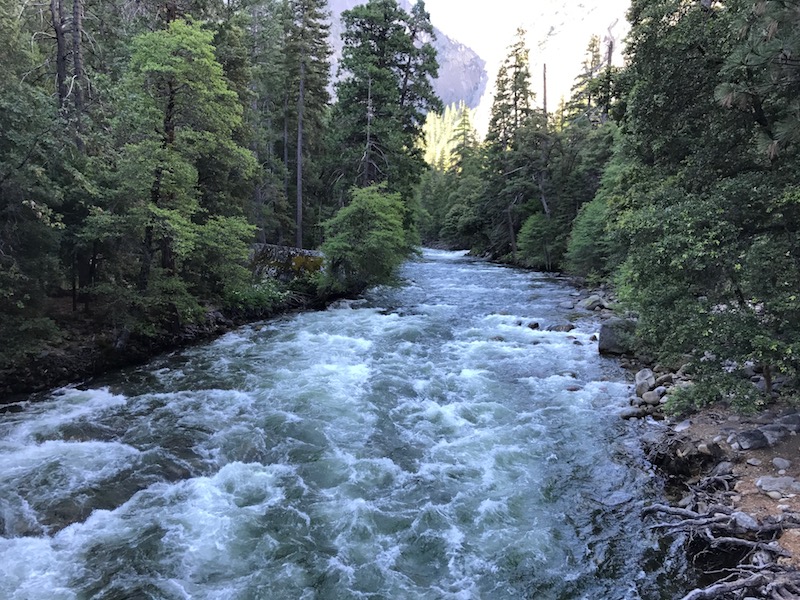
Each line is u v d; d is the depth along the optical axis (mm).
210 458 8414
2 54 13703
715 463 7262
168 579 5656
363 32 27422
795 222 7477
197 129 15305
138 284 13938
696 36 10148
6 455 8258
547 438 9164
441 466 8219
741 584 4613
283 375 12570
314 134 37531
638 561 5883
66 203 12648
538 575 5773
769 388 8438
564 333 16844
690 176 10414
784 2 6129
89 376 12445
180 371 12922
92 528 6508
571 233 31562
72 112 12586
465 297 24625
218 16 25438
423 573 5859
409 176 29781
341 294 23656
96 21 18828
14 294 10883
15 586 5473
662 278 8172
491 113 44531
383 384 11938
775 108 8625
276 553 6137
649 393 10242
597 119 38250
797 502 5902
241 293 18438
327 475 7945
